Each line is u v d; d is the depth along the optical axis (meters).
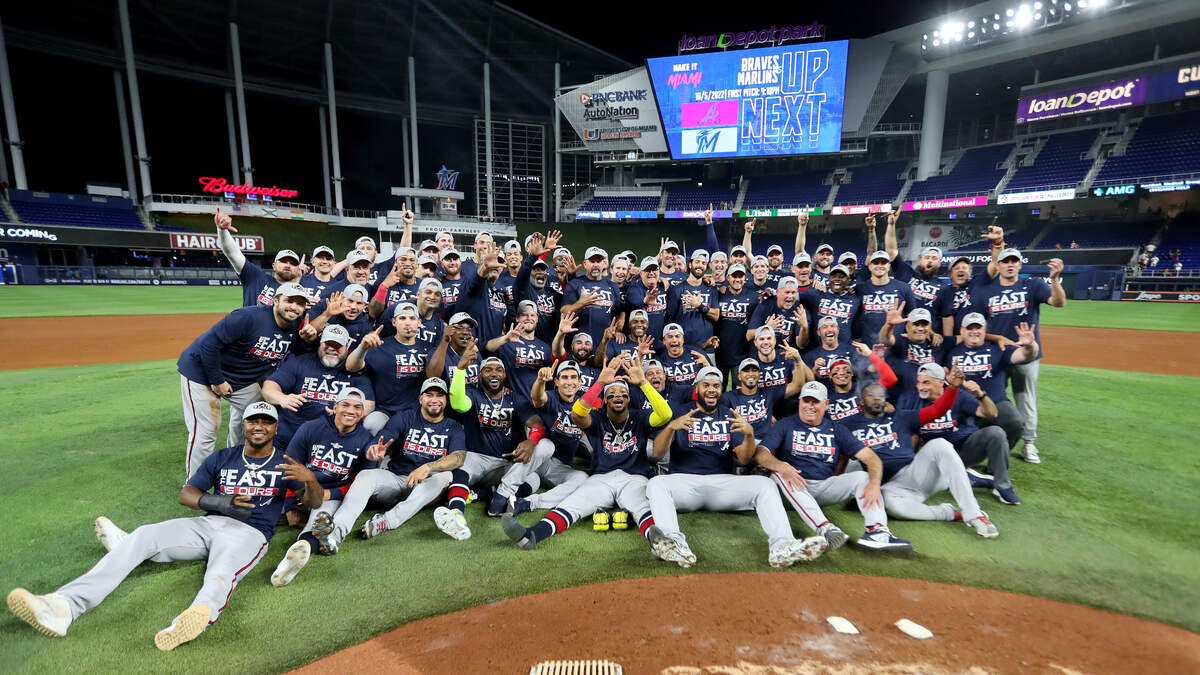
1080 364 14.31
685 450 5.75
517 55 57.78
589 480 5.62
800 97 43.56
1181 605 4.10
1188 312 27.73
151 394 10.19
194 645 3.61
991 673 3.40
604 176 59.66
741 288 8.89
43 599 3.58
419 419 5.71
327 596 4.17
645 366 6.95
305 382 5.94
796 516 5.73
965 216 45.56
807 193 50.44
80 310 25.16
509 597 4.20
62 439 7.55
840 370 6.07
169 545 4.21
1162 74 36.22
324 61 54.88
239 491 4.45
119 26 46.19
